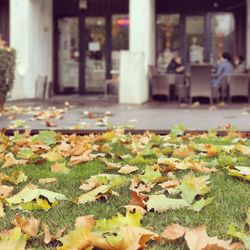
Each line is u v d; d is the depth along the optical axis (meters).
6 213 3.25
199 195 3.58
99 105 13.27
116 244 2.42
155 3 18.22
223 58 14.98
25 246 2.61
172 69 16.39
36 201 3.42
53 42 19.20
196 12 18.58
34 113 10.37
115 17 19.17
